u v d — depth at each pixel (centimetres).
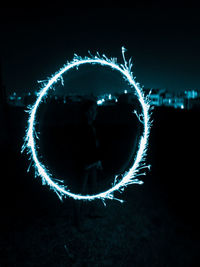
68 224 298
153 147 711
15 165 553
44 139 860
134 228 286
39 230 286
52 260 235
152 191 392
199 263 228
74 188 295
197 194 377
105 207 338
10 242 263
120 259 235
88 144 267
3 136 745
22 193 395
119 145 753
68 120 1134
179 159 579
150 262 230
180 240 263
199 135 823
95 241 263
